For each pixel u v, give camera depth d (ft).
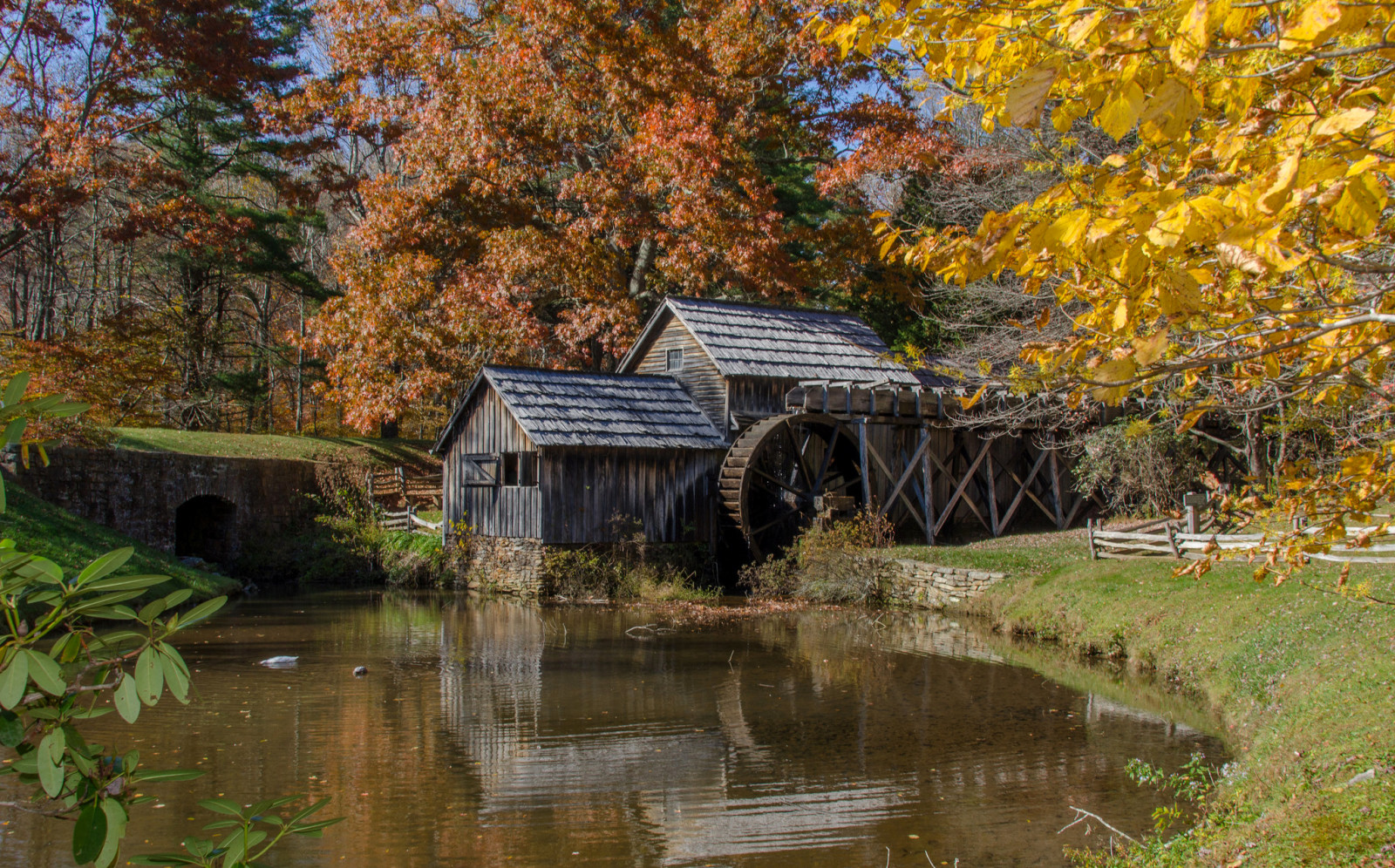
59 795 7.63
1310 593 39.45
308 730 33.42
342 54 99.09
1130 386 11.13
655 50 91.91
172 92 99.09
